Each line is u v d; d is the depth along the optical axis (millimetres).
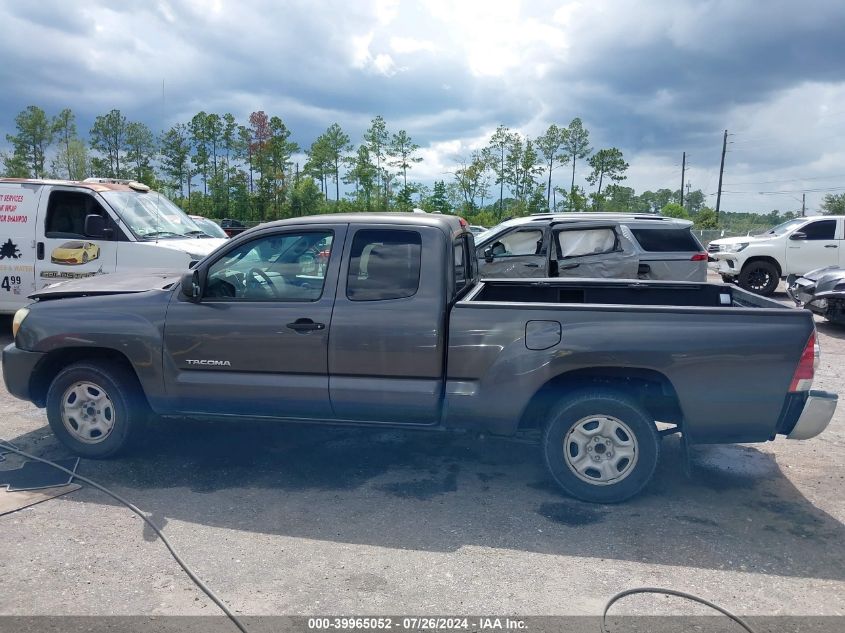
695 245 9875
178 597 3303
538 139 81500
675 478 4863
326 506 4359
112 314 4891
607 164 85875
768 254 15492
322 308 4562
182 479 4773
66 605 3217
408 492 4594
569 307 4293
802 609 3242
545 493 4594
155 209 9586
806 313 4121
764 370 4109
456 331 4414
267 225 4797
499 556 3730
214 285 4812
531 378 4309
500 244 10047
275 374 4672
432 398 4445
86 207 8906
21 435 5602
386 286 4516
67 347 4930
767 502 4461
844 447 5547
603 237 9844
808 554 3779
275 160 75250
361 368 4527
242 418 4832
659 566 3637
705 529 4070
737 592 3387
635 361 4184
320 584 3428
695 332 4152
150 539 3887
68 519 4121
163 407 4887
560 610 3217
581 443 4375
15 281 8906
